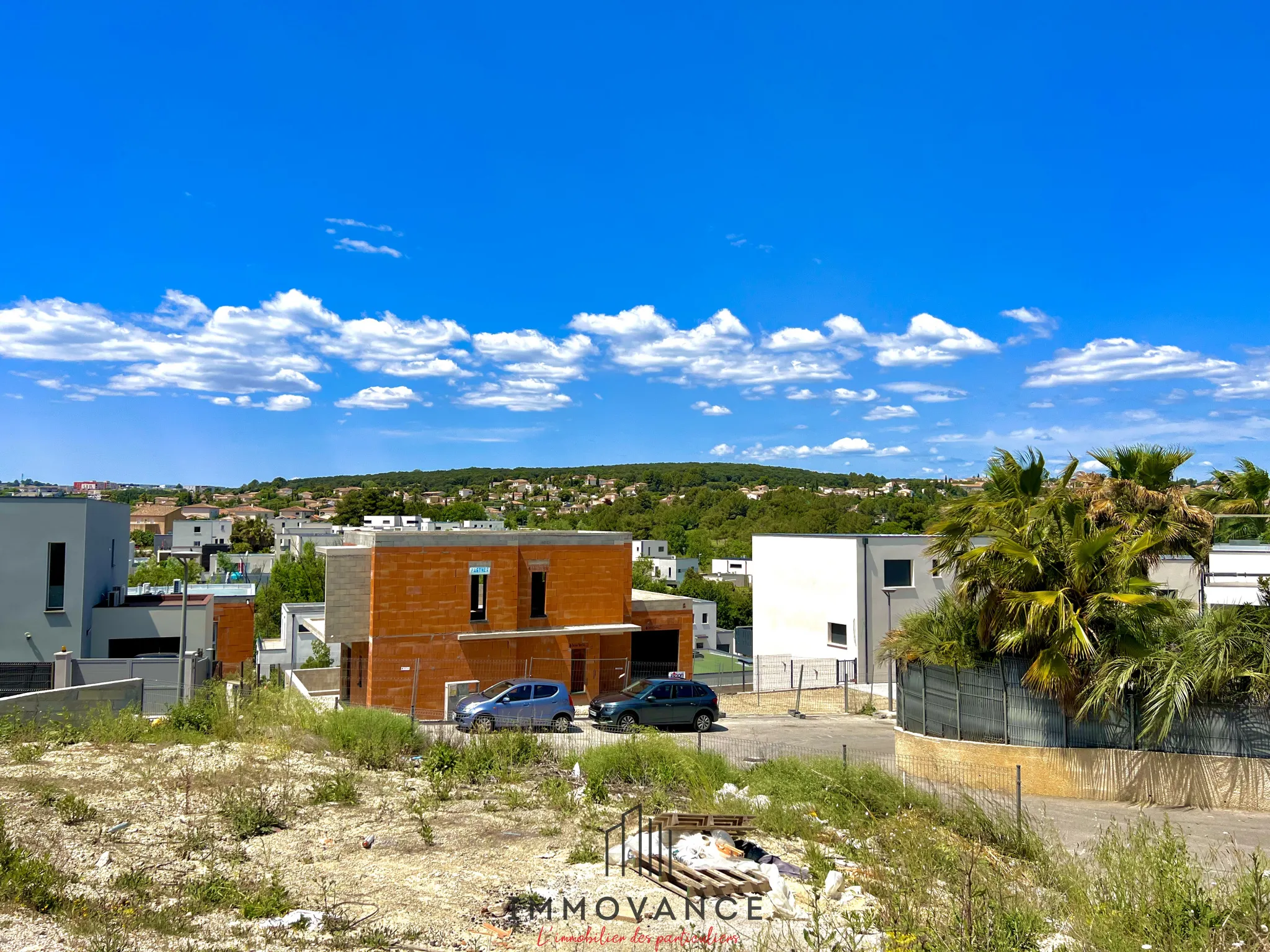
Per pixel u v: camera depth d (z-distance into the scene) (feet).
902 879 30.22
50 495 91.30
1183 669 49.57
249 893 27.04
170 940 22.44
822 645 117.39
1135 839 33.81
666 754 50.14
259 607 201.87
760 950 22.91
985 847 37.01
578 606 94.79
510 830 36.65
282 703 63.82
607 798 43.73
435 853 32.89
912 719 61.00
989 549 54.19
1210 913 26.86
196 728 54.03
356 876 29.50
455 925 25.46
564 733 70.95
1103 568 53.01
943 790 51.83
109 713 54.29
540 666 91.56
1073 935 25.90
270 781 40.75
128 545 111.96
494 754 50.93
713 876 29.40
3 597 85.97
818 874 31.35
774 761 50.60
